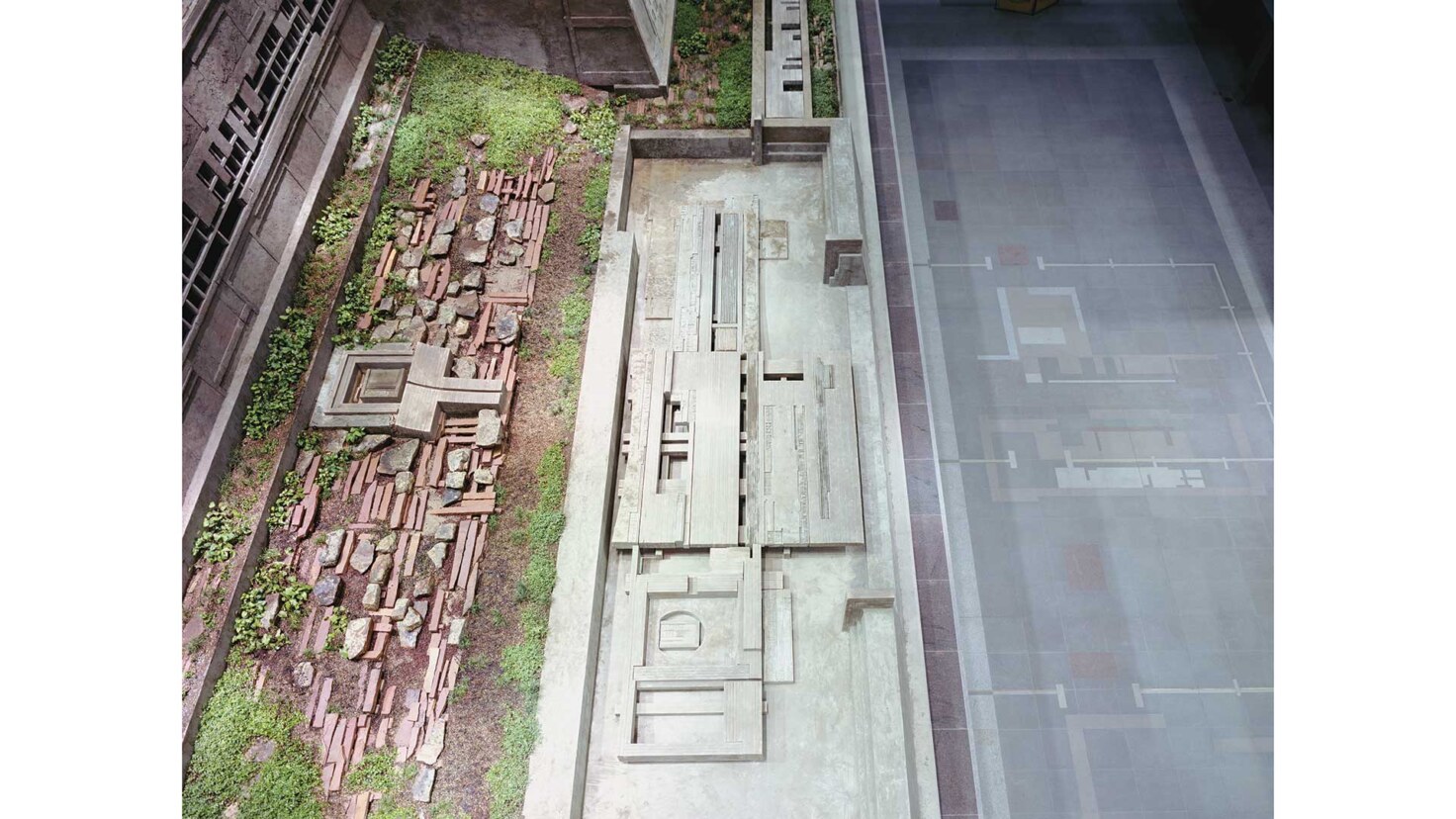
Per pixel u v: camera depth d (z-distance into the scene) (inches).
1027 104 525.0
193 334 397.7
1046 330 443.5
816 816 351.9
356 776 350.6
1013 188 492.1
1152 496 394.6
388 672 375.9
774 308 492.7
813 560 411.2
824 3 608.7
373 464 424.5
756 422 439.2
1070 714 351.6
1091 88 528.1
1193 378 421.1
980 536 393.1
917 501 407.8
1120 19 556.7
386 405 435.2
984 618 373.7
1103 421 414.3
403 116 537.6
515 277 489.1
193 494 388.8
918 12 575.5
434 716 363.3
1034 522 394.0
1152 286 449.4
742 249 506.9
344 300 467.8
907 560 392.2
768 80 566.6
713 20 606.5
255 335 432.1
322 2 512.7
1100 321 442.6
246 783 349.4
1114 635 365.7
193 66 417.4
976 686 359.6
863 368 458.9
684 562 410.0
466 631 381.7
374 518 410.6
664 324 490.9
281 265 455.8
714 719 374.6
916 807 336.5
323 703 364.8
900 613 379.9
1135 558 380.8
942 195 492.4
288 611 384.5
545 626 380.2
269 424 420.5
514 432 438.3
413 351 446.9
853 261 480.1
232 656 374.6
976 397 428.8
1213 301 443.8
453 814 343.9
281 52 482.6
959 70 545.0
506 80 561.6
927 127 520.7
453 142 534.3
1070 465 405.7
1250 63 518.9
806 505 412.5
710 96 571.2
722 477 422.3
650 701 378.6
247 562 387.5
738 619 391.9
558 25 540.7
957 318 451.2
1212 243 461.4
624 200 528.1
